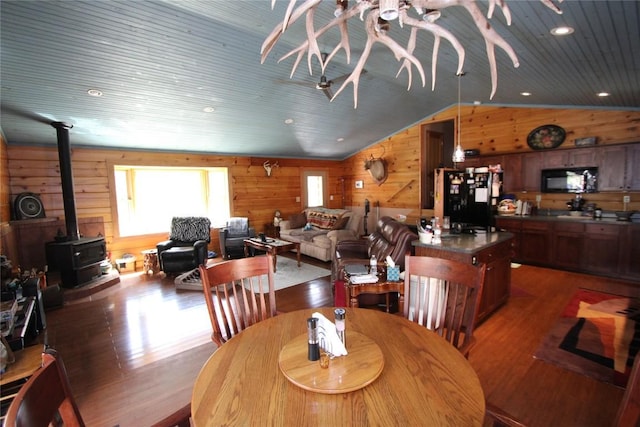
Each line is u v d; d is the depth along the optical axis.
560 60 2.56
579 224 4.49
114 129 4.67
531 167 5.07
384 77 4.39
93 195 5.23
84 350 2.75
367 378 1.05
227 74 3.75
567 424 1.79
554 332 2.83
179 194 6.55
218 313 3.52
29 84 3.27
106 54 3.00
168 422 1.02
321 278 4.74
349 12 1.36
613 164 4.29
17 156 4.56
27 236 4.52
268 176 7.42
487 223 4.49
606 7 1.68
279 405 0.95
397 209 7.50
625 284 4.03
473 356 2.48
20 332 2.16
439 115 6.38
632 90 3.38
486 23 1.30
